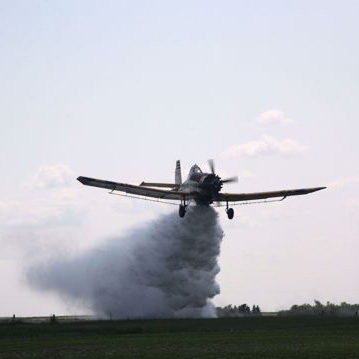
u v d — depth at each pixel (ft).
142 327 310.65
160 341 249.55
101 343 245.86
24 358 212.02
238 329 297.33
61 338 268.82
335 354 213.05
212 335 271.69
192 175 380.58
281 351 219.82
